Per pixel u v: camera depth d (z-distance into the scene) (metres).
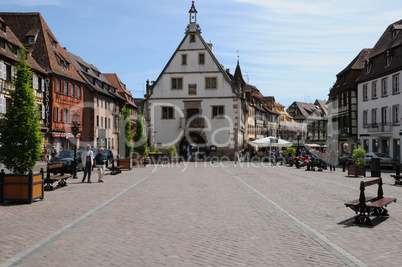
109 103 61.88
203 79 50.06
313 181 19.44
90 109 52.44
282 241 6.88
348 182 19.14
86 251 6.20
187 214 9.58
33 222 8.56
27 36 43.88
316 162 29.59
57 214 9.59
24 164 13.27
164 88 50.62
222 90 49.81
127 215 9.44
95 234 7.39
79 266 5.43
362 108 46.53
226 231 7.68
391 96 39.88
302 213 9.80
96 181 18.97
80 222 8.55
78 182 18.42
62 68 46.16
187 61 50.44
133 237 7.16
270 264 5.52
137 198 12.57
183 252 6.15
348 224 8.44
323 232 7.62
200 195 13.35
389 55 40.19
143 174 23.78
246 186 16.52
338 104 54.81
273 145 38.53
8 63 35.16
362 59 51.25
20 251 6.17
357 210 8.62
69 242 6.77
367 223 8.45
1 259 5.73
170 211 10.02
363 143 46.34
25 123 13.20
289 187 16.27
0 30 35.28
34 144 13.39
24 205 11.10
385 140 41.56
